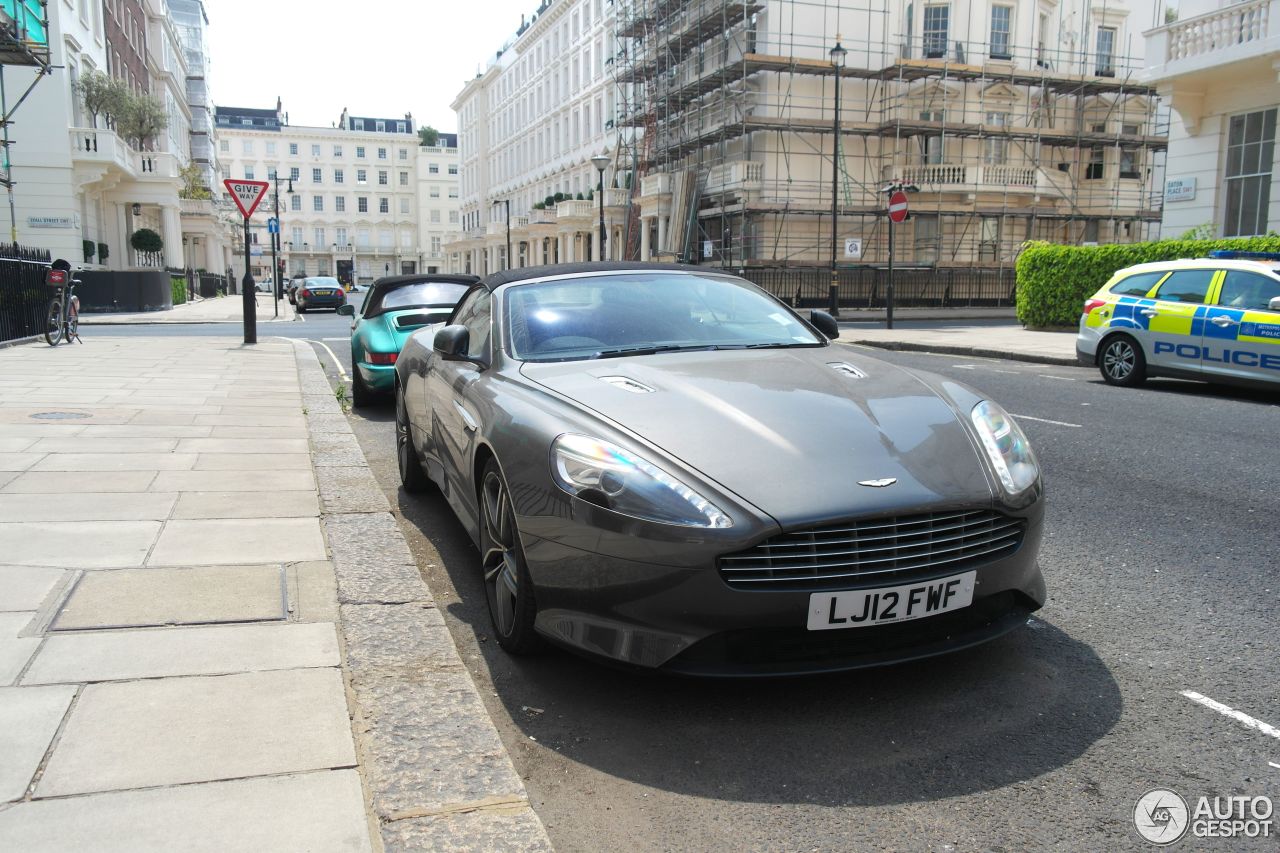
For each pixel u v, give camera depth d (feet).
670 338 13.14
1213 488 18.48
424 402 16.48
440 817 7.11
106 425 23.08
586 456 9.34
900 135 107.86
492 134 246.27
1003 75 107.45
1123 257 60.44
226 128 337.31
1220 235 57.62
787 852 7.05
